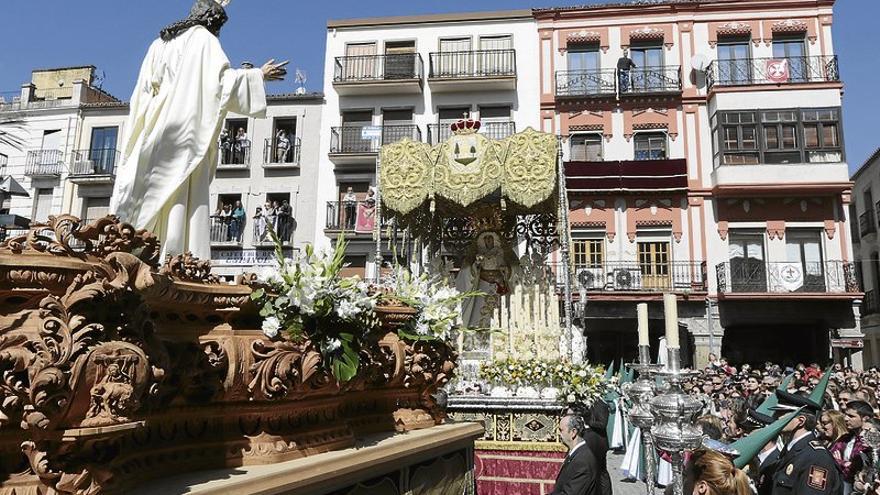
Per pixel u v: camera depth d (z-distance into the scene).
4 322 1.33
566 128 23.94
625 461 10.12
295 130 25.23
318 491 1.94
